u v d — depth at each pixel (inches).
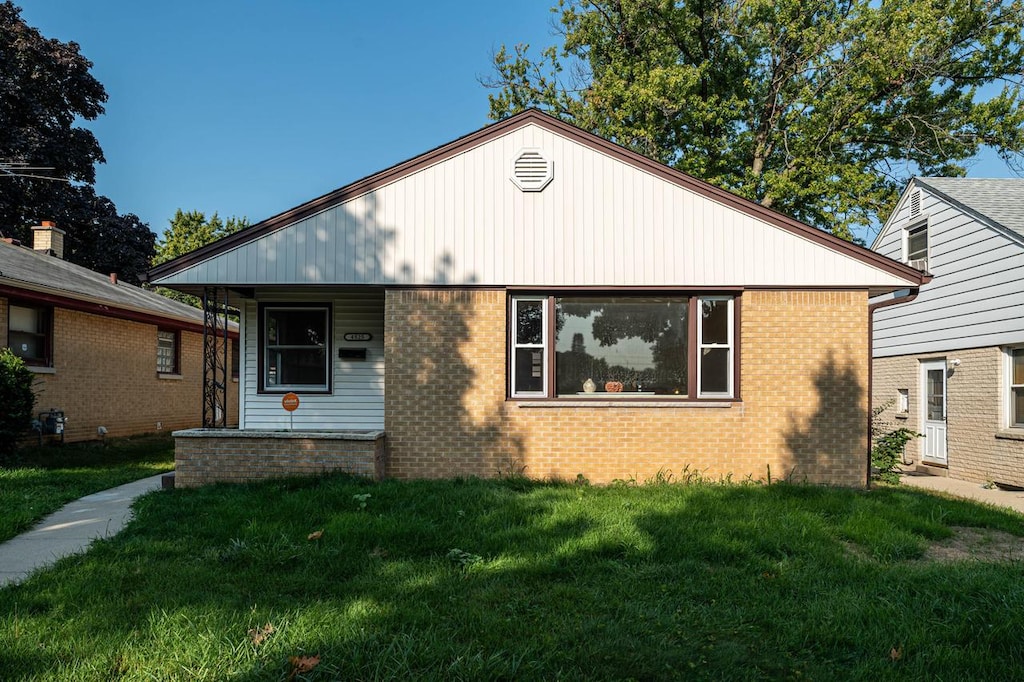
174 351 791.7
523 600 192.9
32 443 553.0
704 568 223.5
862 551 254.4
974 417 493.0
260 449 366.6
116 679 144.8
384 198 386.9
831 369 381.1
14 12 1073.5
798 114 896.3
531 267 384.5
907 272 378.0
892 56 779.4
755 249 382.0
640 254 383.2
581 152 386.6
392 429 382.6
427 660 154.1
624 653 159.5
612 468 380.5
